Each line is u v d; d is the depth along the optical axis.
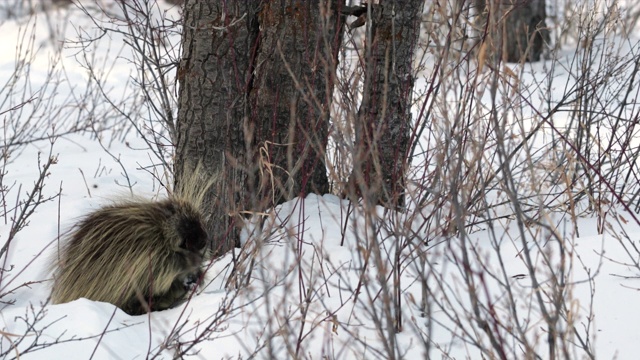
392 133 8.34
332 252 7.63
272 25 8.40
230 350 5.91
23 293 7.45
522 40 19.12
